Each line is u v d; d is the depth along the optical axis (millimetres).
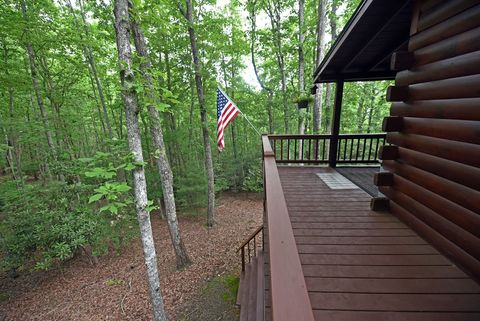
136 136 3184
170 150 11250
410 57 2129
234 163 13758
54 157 6570
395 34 3012
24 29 6141
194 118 12203
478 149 1485
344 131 11883
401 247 2156
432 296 1568
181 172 11078
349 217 2840
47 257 5668
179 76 9297
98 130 13156
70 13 8594
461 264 1786
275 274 854
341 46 3277
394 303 1521
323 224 2674
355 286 1688
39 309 5297
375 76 4668
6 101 8125
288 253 962
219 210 11266
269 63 11672
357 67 4492
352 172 5059
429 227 2166
